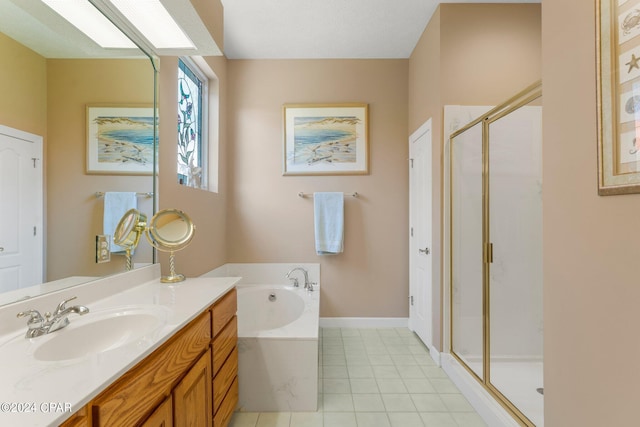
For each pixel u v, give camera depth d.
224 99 2.87
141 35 1.47
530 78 2.20
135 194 1.55
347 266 2.96
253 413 1.72
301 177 2.95
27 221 1.00
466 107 2.19
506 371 1.79
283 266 2.96
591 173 0.91
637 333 0.77
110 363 0.73
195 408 1.14
